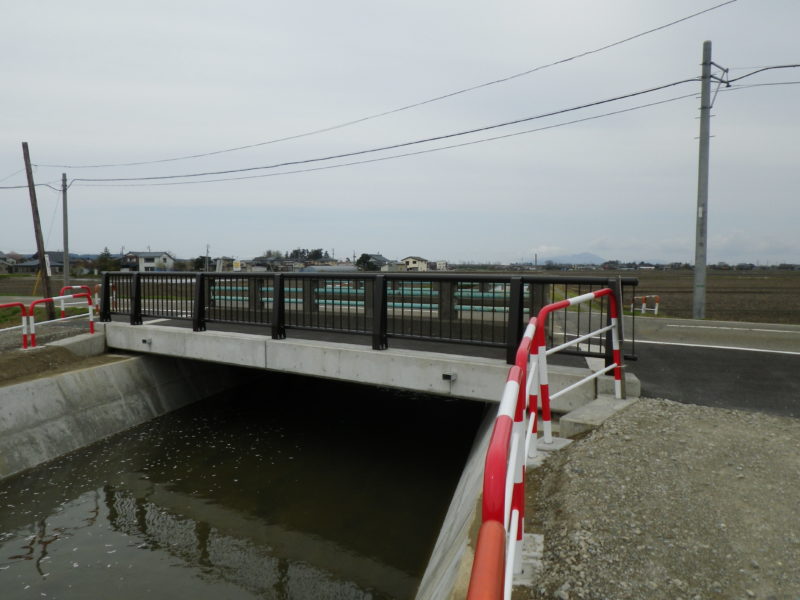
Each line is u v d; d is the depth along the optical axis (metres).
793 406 5.52
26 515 6.98
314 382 13.88
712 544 2.87
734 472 3.61
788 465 3.69
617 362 5.50
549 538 3.10
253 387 13.35
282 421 10.81
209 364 12.65
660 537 2.96
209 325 11.05
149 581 5.58
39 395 8.92
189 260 78.88
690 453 3.91
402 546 6.28
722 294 35.78
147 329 10.75
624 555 2.83
